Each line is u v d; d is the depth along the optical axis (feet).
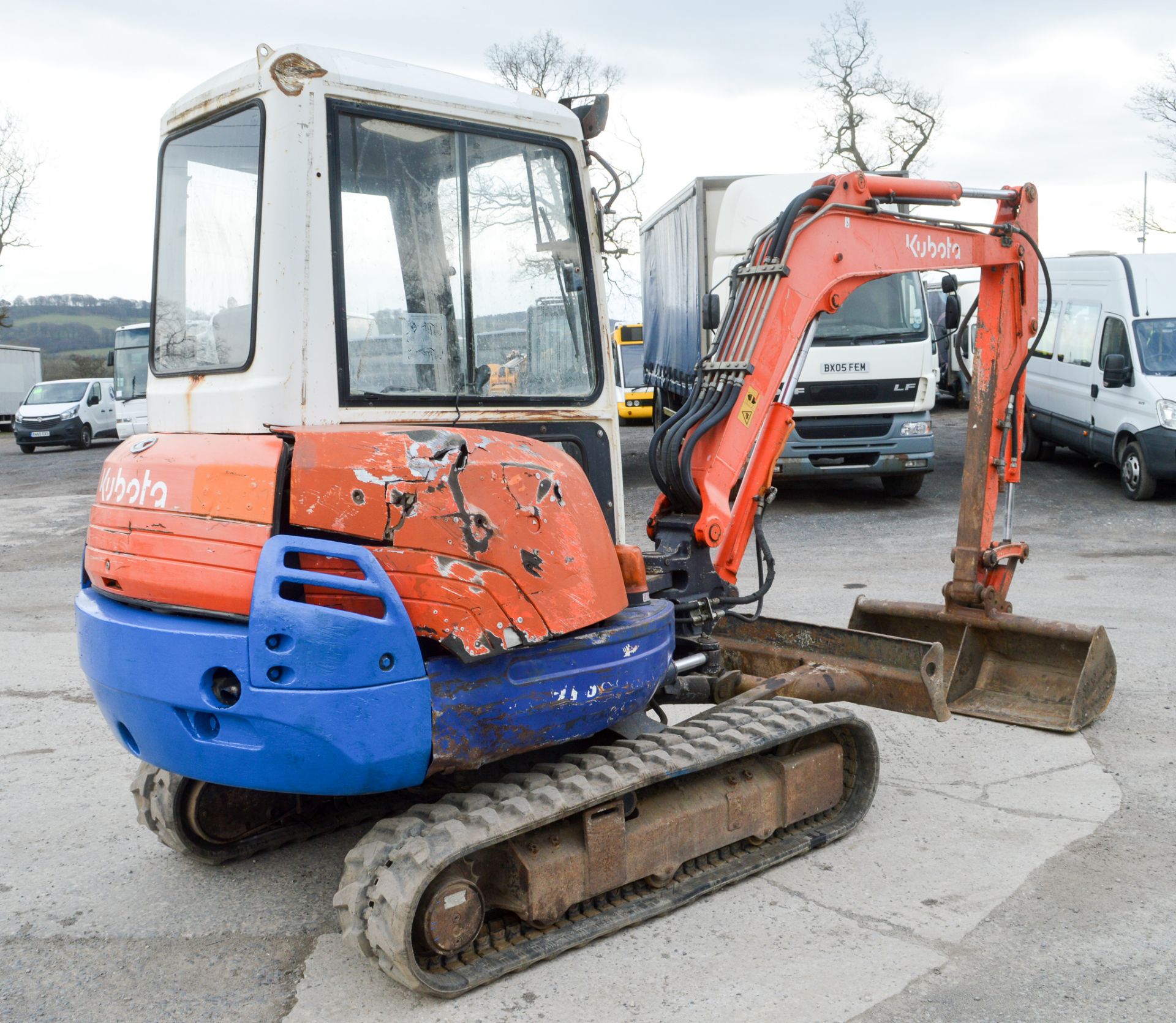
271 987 11.25
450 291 12.11
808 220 16.49
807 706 14.43
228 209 11.67
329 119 11.00
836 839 14.40
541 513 11.14
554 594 11.16
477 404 12.26
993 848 14.07
